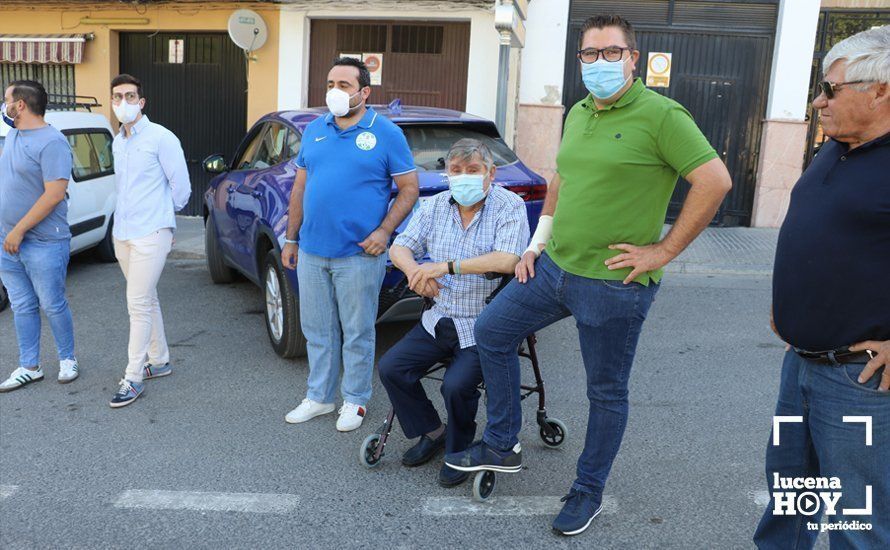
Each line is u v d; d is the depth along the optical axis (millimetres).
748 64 10172
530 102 10352
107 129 8453
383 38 10586
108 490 3572
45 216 4586
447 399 3500
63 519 3320
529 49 10227
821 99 2270
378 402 4645
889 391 2281
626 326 2967
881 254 2213
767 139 10094
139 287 4578
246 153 6562
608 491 3566
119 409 4523
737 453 3971
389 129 4012
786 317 2439
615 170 2809
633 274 2846
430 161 5117
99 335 5926
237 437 4152
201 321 6340
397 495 3539
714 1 10070
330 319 4270
